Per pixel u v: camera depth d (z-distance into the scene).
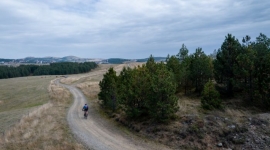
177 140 20.39
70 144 19.84
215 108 25.67
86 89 68.38
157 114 23.58
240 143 18.70
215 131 20.28
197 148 18.95
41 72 174.25
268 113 23.36
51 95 55.69
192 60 39.38
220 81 32.34
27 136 21.64
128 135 23.39
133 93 27.03
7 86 90.88
